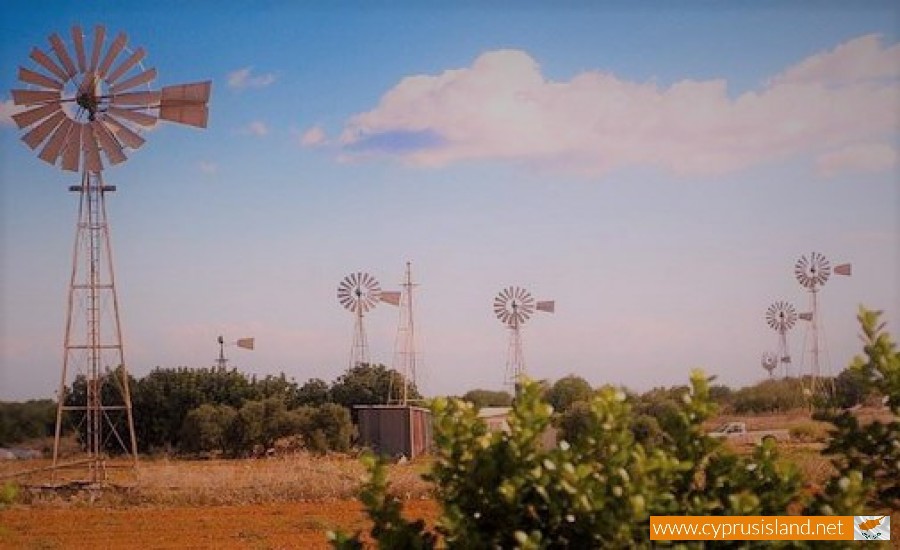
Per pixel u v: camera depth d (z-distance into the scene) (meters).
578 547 5.81
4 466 41.19
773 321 75.81
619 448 5.84
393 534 6.12
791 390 68.19
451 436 6.14
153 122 28.78
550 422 6.15
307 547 18.38
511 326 55.78
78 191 28.89
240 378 60.88
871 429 6.34
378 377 63.25
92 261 29.14
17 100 28.33
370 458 6.33
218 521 22.09
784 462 6.24
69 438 61.78
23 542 19.38
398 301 55.66
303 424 50.94
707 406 6.22
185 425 52.72
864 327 6.33
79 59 28.56
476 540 5.77
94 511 24.16
